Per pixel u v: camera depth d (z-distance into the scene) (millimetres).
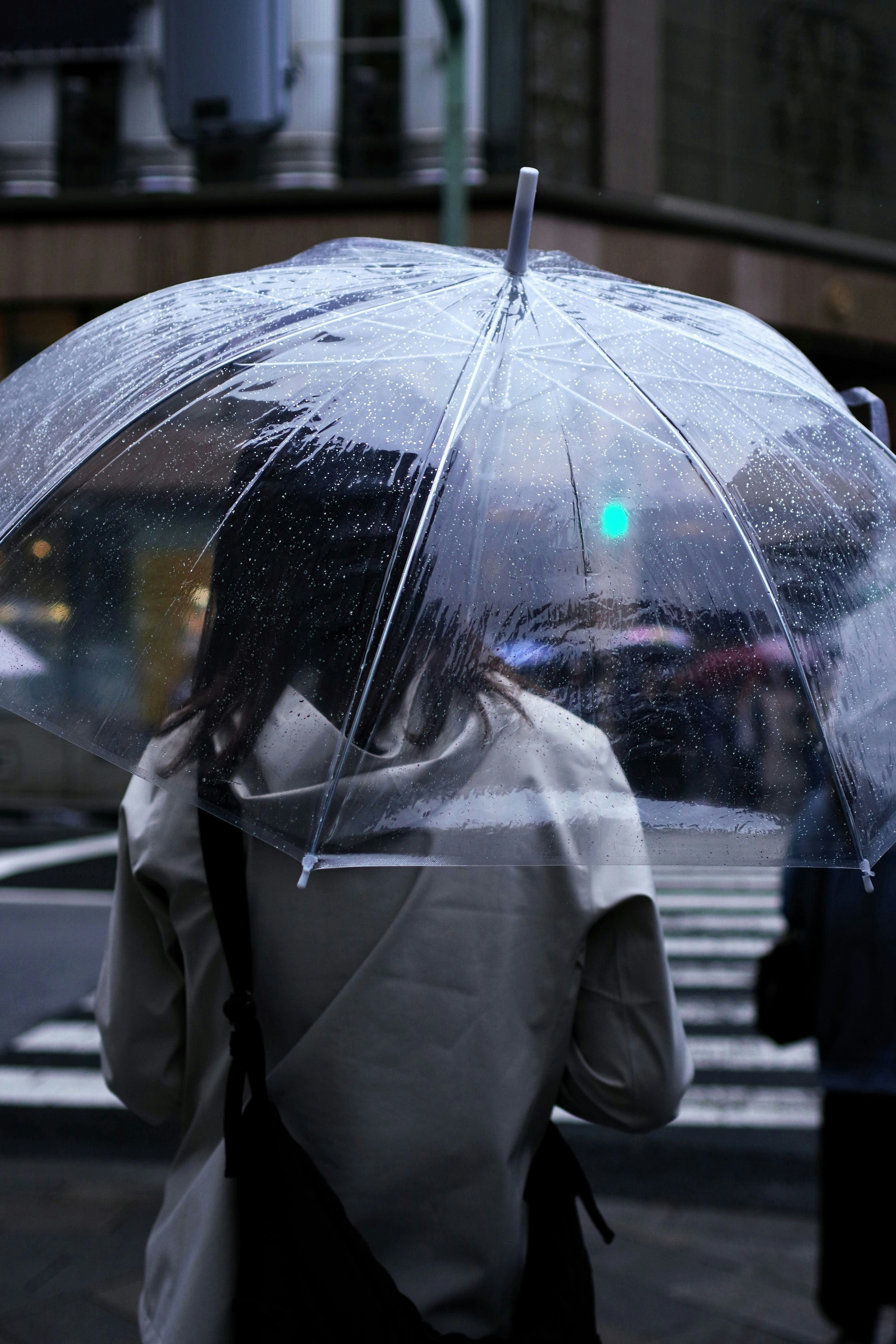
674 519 1305
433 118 14930
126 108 15469
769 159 16938
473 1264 1332
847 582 1392
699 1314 3189
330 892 1322
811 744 1289
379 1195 1310
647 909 1357
